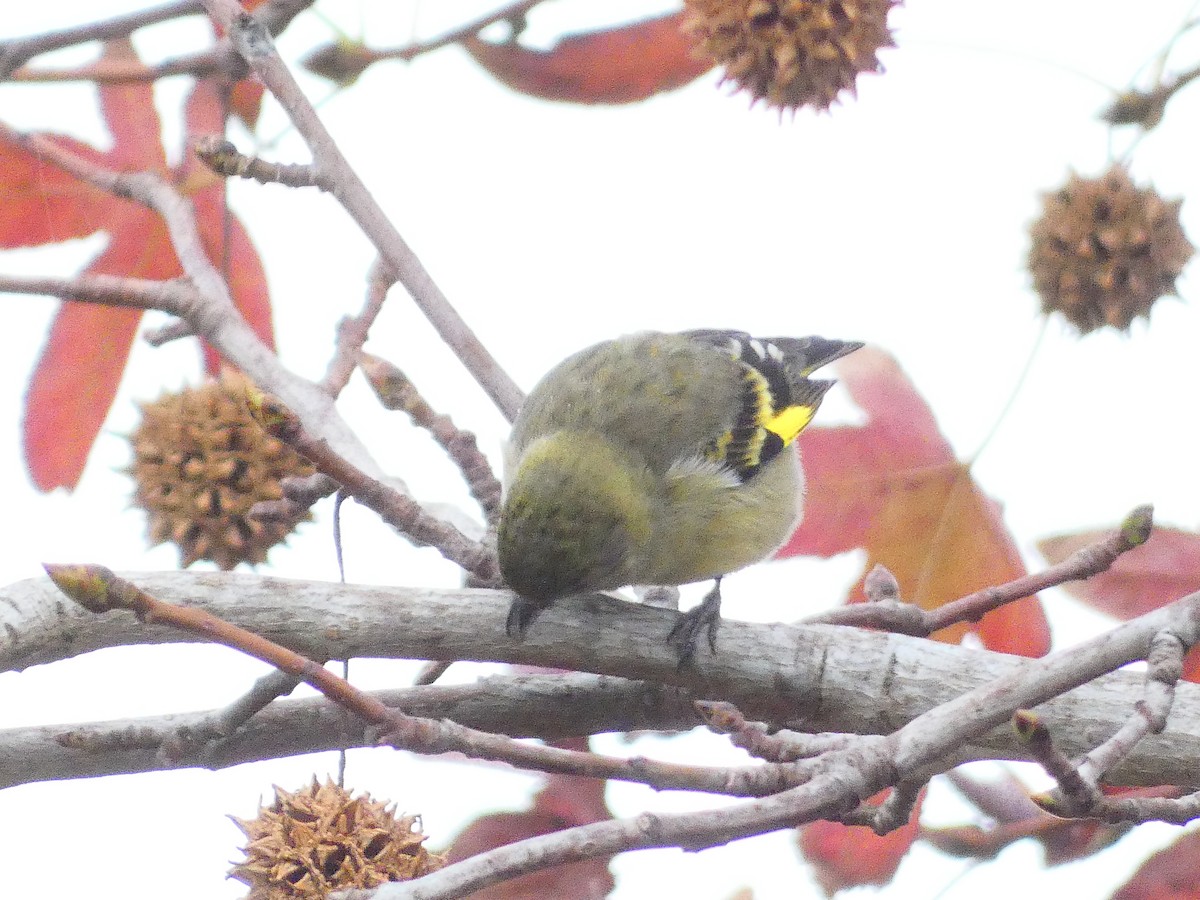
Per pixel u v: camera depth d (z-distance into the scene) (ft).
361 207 35.14
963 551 34.81
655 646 28.89
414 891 19.93
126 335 39.40
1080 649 23.21
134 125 40.04
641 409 35.65
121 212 39.99
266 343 41.11
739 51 37.55
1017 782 33.55
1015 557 34.45
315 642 26.81
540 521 31.99
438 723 23.17
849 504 35.12
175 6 39.34
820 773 21.97
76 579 20.95
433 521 28.17
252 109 42.63
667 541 35.29
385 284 37.04
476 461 32.37
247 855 26.50
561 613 29.09
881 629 31.24
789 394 38.75
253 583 26.78
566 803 31.37
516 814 31.32
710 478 35.40
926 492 35.01
